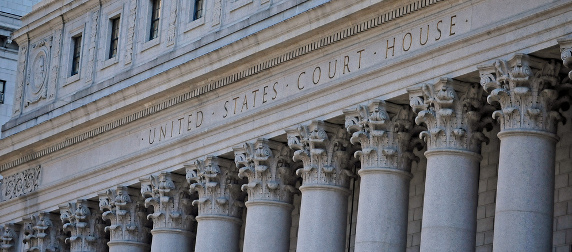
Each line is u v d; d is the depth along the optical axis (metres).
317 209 47.12
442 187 41.62
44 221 64.62
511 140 39.34
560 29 37.94
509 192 38.94
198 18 56.94
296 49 48.38
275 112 49.66
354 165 48.91
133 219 58.81
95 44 63.75
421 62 42.84
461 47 41.25
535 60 39.12
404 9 43.31
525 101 39.34
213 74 52.75
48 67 67.56
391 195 44.41
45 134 64.12
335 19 45.88
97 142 61.09
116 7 62.78
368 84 45.06
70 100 63.69
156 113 56.75
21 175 67.50
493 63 39.69
